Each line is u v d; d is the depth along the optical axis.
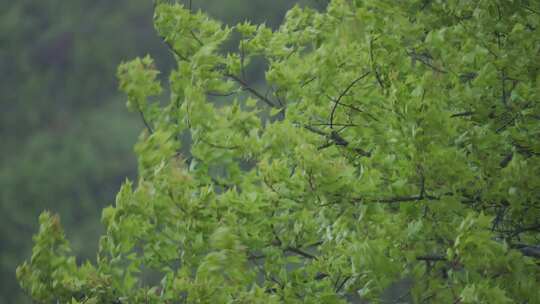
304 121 23.28
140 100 22.91
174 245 21.19
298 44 25.17
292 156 21.16
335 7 22.69
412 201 20.48
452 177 20.12
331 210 20.89
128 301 21.28
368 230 20.48
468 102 22.03
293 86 23.28
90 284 21.34
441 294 20.55
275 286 21.08
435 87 19.66
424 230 20.80
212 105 21.28
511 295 20.00
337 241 20.77
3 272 145.62
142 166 19.75
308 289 21.42
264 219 20.61
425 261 21.83
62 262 21.69
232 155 21.19
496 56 22.67
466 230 18.36
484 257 18.89
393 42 22.25
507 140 22.23
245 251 19.97
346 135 23.00
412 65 24.58
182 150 22.88
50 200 163.75
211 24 24.36
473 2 23.81
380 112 22.05
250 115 22.09
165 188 19.31
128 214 20.44
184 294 21.23
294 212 20.95
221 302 19.38
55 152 179.00
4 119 199.12
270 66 24.23
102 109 197.25
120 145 178.62
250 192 20.83
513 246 22.73
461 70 22.66
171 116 22.95
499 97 22.83
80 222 162.88
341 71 22.97
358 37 21.95
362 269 20.31
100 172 170.25
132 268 21.48
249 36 25.34
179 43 24.28
